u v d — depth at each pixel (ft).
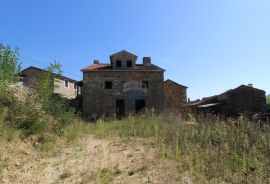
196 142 39.91
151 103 116.16
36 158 32.55
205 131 42.96
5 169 27.53
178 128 47.09
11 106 40.78
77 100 125.70
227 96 130.62
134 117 66.39
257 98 130.41
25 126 38.96
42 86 43.96
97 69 117.08
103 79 116.57
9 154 31.14
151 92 116.78
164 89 126.62
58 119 45.19
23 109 40.98
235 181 26.09
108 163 30.55
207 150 34.19
